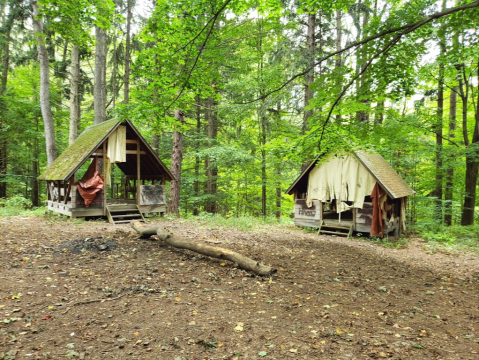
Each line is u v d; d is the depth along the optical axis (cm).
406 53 525
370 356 365
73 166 1204
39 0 597
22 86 2005
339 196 1331
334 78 552
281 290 584
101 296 500
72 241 806
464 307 560
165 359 340
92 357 337
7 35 1833
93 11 647
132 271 624
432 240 1254
